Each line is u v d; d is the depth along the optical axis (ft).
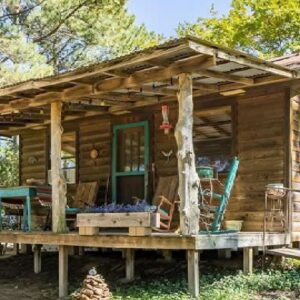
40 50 78.02
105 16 75.31
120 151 41.19
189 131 27.12
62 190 33.01
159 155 38.75
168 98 36.91
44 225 39.50
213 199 34.17
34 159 47.93
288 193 32.60
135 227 28.09
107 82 30.86
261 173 33.78
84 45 79.92
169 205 34.58
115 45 77.25
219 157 35.63
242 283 28.09
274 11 78.84
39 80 31.42
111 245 29.25
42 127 47.09
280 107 33.27
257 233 30.14
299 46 77.77
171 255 35.68
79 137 44.11
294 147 33.47
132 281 31.96
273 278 28.71
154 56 25.58
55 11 71.31
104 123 42.39
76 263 37.91
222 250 34.65
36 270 37.47
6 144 77.15
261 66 28.37
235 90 33.86
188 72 27.25
